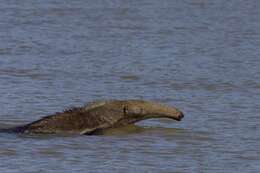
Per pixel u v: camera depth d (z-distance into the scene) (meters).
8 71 89.25
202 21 140.75
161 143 60.53
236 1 168.25
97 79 85.94
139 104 63.53
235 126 66.00
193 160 56.88
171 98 77.25
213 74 89.56
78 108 63.50
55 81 84.19
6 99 75.25
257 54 104.50
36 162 55.62
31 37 117.88
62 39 116.94
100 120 62.94
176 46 111.12
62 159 56.31
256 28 133.00
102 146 59.34
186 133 63.50
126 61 98.12
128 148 59.09
